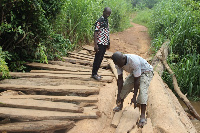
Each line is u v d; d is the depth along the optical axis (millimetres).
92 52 7965
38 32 5801
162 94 4617
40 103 3564
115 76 5668
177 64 7484
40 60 5918
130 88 3859
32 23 5586
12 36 5457
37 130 3023
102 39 4988
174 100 5223
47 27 5949
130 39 11117
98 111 3717
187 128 3914
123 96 3914
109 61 6898
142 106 3590
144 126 3473
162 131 3406
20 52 5852
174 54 7691
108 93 4598
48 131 3102
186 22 8125
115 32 12422
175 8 10070
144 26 16125
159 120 3643
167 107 4004
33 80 4723
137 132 3424
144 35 12336
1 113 3104
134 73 3457
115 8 12703
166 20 9680
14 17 5105
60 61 6402
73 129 3318
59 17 7461
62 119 3365
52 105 3561
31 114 3227
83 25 8469
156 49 8406
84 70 5824
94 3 9539
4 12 5094
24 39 5602
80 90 4336
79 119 3555
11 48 5480
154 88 4938
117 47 9430
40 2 5617
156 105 4121
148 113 4105
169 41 8430
